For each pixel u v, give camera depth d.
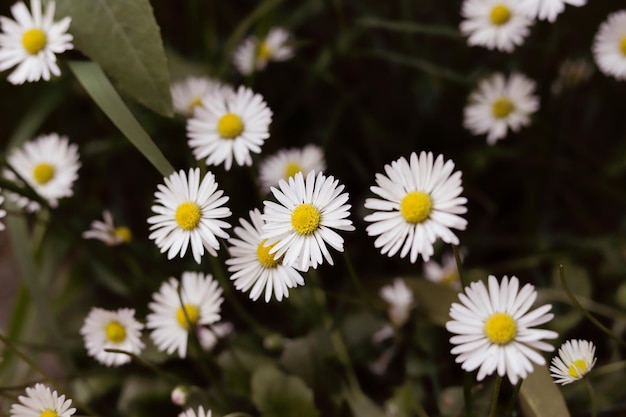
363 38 0.47
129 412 0.38
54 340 0.41
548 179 0.44
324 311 0.39
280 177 0.40
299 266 0.30
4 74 0.45
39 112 0.44
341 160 0.45
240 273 0.31
